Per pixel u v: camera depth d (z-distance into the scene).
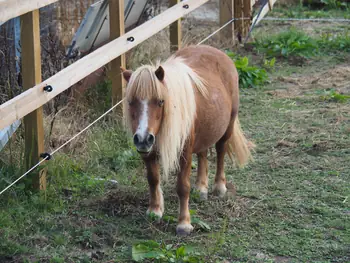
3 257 4.62
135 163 5.77
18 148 5.50
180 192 4.88
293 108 6.93
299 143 6.16
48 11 7.08
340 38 8.91
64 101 6.26
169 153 4.63
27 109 4.91
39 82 5.08
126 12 6.90
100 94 6.41
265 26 9.84
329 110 6.82
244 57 7.71
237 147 5.45
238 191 5.43
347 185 5.48
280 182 5.55
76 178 5.49
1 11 4.70
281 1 11.29
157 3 7.94
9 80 5.95
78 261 4.59
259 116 6.76
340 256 4.66
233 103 5.33
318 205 5.22
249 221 5.04
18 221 4.92
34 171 5.18
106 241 4.80
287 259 4.65
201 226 4.93
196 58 5.20
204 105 4.91
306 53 8.41
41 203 5.10
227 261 4.62
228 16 8.58
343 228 4.95
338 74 7.78
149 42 7.39
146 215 5.05
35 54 5.02
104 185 5.45
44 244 4.74
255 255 4.68
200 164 5.34
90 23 6.42
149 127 4.46
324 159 5.88
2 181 5.15
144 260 4.62
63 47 6.66
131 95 4.50
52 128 5.85
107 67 6.57
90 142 5.89
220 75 5.22
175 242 4.82
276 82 7.65
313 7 11.30
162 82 4.56
